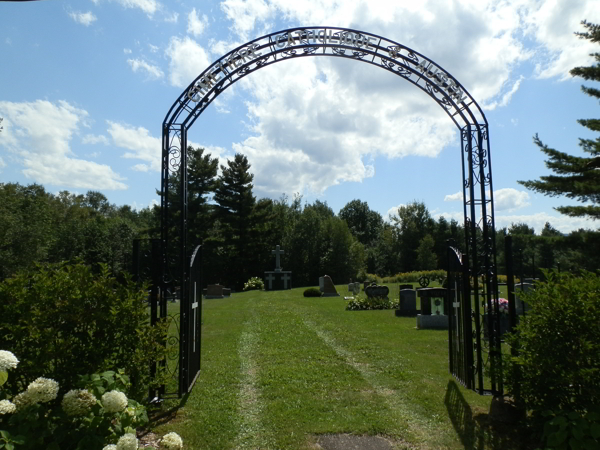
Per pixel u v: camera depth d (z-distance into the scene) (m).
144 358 5.39
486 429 5.19
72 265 5.34
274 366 8.24
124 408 3.80
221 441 4.99
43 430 3.61
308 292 25.02
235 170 44.72
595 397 4.09
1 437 3.27
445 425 5.36
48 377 4.63
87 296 5.08
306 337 11.16
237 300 23.31
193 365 6.99
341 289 30.19
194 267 7.10
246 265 44.56
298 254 46.72
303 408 6.00
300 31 7.24
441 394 6.52
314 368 8.09
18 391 4.57
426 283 18.91
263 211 45.62
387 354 9.16
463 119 7.09
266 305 19.23
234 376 7.59
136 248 6.50
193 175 41.25
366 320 14.55
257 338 11.12
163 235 6.64
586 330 4.34
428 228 59.91
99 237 45.94
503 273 34.34
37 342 4.67
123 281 5.96
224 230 44.34
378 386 7.01
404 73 7.48
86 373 4.70
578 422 3.87
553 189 17.64
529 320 4.91
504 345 8.88
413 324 13.67
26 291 4.89
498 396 5.85
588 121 16.62
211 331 12.45
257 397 6.55
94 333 5.09
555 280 5.29
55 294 4.93
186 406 6.10
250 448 4.82
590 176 17.27
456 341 7.04
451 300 7.49
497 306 6.21
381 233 67.88
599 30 15.59
